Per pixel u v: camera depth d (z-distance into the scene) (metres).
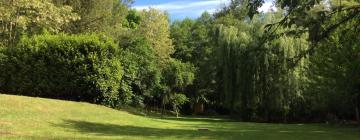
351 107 32.66
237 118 37.72
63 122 17.47
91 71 24.66
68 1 37.62
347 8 6.34
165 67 43.19
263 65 33.16
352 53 26.12
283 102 33.50
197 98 50.47
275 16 32.88
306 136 19.75
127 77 26.77
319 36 6.41
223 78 36.12
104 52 24.81
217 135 17.94
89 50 24.77
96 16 38.88
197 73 50.47
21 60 25.48
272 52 32.41
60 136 13.57
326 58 28.38
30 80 25.34
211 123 29.30
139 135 16.25
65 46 24.95
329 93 29.56
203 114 53.28
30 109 18.64
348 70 27.38
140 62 34.84
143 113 33.84
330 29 6.41
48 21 30.84
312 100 33.66
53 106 20.52
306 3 6.05
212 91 50.28
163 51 50.34
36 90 25.22
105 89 24.81
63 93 25.06
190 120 33.44
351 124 31.05
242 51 34.47
